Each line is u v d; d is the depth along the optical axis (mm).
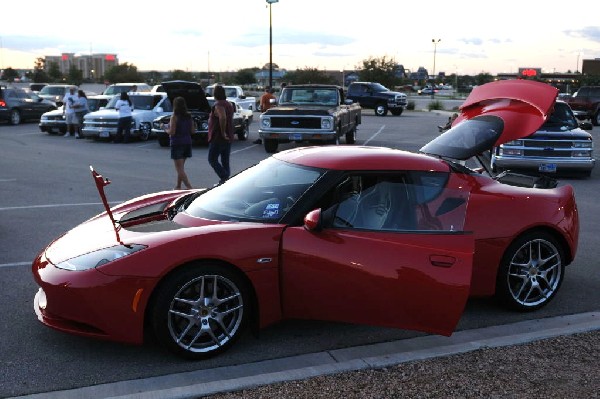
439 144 5973
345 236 4188
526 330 4770
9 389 3719
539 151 12656
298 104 17625
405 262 4082
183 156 10141
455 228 4188
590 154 12766
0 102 26375
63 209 9062
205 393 3564
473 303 5414
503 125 6008
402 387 3668
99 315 3965
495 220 4949
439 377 3807
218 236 4125
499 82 6699
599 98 31203
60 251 4414
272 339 4551
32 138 21203
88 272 3988
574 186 12062
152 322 4047
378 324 4195
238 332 4254
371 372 3865
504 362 4027
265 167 5035
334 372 3848
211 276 4102
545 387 3686
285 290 4238
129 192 10570
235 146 18969
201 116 18219
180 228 4398
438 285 4051
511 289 5117
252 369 4031
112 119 19625
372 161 4543
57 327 4129
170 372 3992
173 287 4008
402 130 25625
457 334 4672
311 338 4578
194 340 4125
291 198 4426
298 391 3602
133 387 3764
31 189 10812
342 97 18078
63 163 14500
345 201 4359
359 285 4133
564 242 5281
